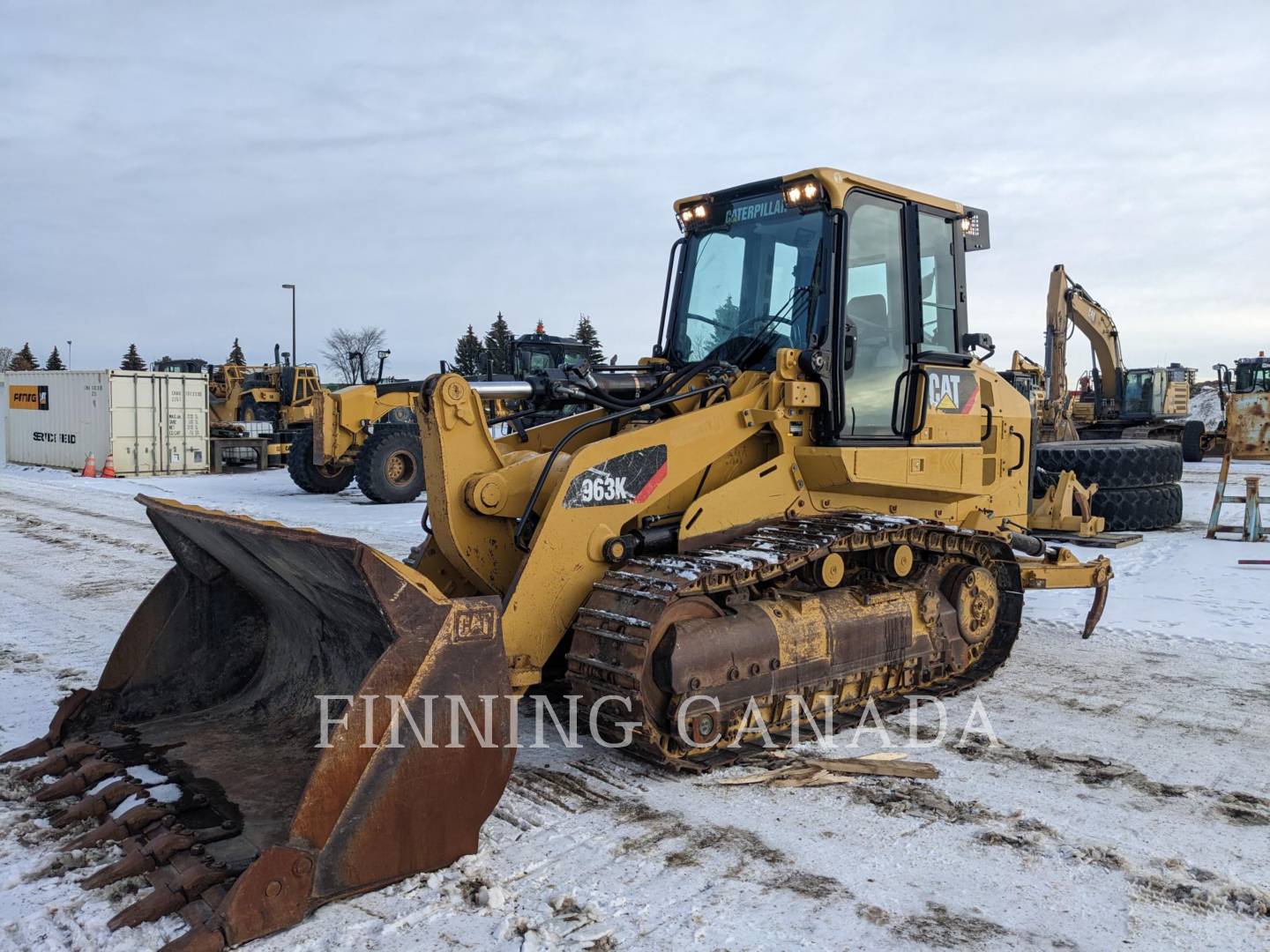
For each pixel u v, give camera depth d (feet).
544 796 13.21
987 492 20.43
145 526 41.27
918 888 10.76
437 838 10.83
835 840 11.94
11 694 17.67
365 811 10.20
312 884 9.86
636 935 9.72
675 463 15.42
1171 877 11.04
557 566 14.12
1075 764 14.58
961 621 18.53
